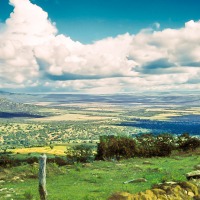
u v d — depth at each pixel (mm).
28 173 33000
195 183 21594
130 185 24078
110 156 62719
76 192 22344
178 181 22312
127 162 47844
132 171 34375
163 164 40969
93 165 42688
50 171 33781
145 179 26531
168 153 62250
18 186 26469
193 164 38719
